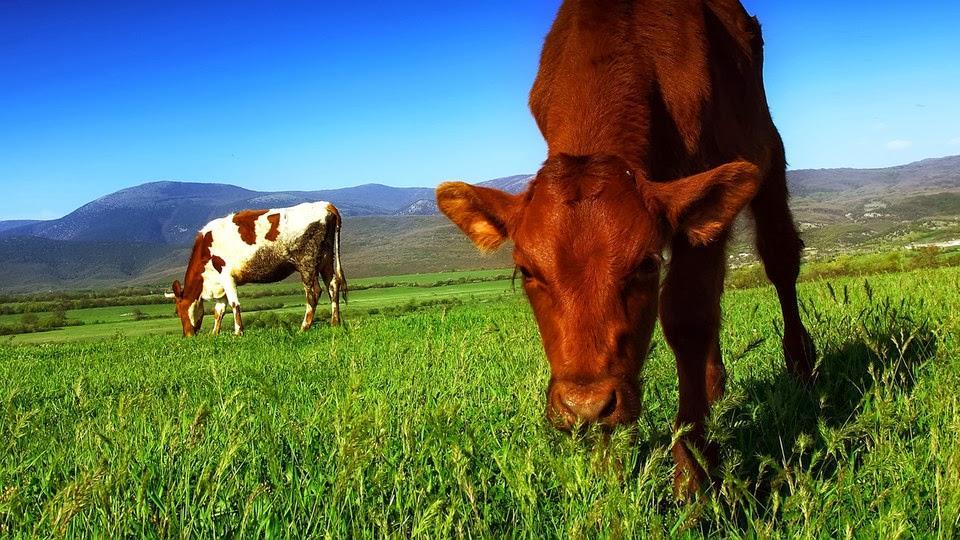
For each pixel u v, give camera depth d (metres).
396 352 3.50
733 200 1.47
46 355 6.15
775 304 4.15
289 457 1.71
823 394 1.60
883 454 1.39
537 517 1.35
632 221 1.46
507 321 4.67
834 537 1.30
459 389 2.30
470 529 1.34
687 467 1.60
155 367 4.15
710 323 1.76
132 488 1.46
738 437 1.74
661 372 2.25
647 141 1.75
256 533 1.36
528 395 1.90
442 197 1.67
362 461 1.37
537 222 1.50
